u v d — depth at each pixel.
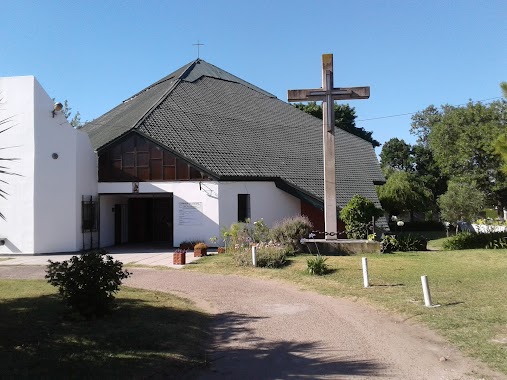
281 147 26.94
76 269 7.91
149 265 15.88
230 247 17.98
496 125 38.62
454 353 6.39
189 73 31.00
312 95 16.59
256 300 10.21
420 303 9.09
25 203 19.30
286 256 15.50
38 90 19.59
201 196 21.31
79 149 20.66
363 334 7.51
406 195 40.66
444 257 15.12
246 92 32.88
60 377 5.29
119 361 5.89
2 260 17.66
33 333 6.98
